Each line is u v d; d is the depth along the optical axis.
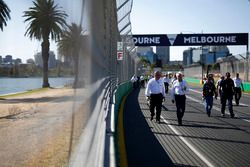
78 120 3.47
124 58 26.39
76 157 3.33
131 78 40.81
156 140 9.23
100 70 6.12
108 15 8.65
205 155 7.53
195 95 30.09
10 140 1.98
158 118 12.72
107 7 8.04
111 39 10.66
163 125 12.09
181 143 8.87
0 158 1.85
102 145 3.86
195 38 47.69
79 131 3.51
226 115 15.44
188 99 25.59
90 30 4.24
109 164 3.43
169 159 7.16
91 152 3.81
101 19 6.07
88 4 4.02
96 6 5.03
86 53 3.86
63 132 2.96
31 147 2.20
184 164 6.76
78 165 3.35
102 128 4.79
